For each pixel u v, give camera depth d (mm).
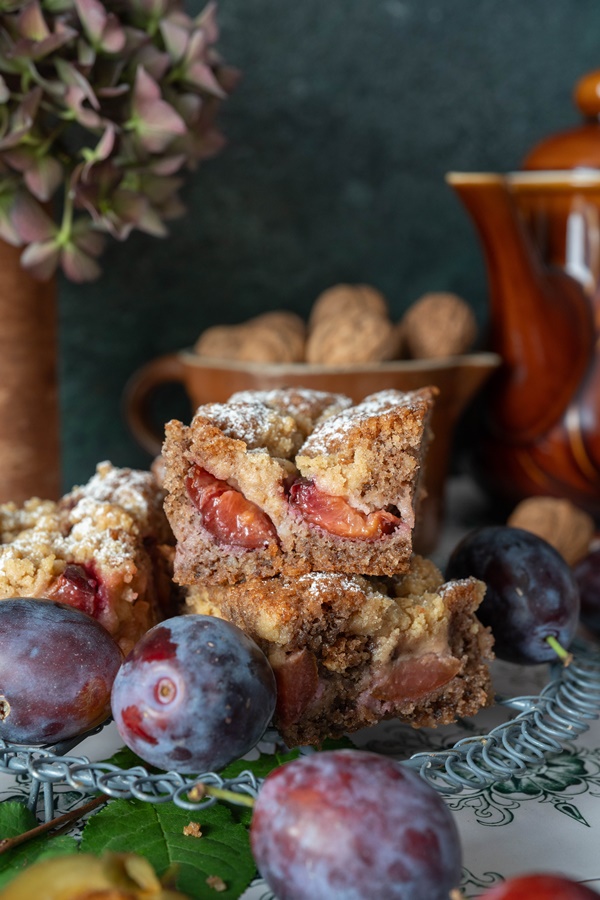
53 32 430
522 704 379
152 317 592
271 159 594
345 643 368
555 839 336
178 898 296
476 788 334
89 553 383
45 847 324
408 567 382
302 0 580
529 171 534
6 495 483
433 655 377
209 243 593
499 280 527
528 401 532
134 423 548
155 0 446
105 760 366
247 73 580
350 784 299
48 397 487
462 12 607
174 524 386
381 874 289
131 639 382
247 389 508
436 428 519
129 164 453
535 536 415
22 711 336
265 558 382
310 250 612
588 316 520
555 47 628
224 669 329
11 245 465
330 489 379
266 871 299
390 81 604
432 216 631
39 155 440
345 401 429
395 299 637
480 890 315
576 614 405
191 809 314
